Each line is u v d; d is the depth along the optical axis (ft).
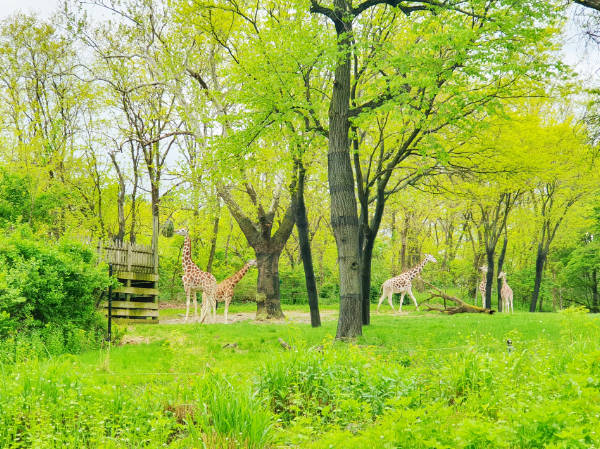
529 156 51.47
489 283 91.66
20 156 73.77
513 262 146.41
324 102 49.37
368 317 54.39
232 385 18.37
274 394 20.21
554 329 43.47
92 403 18.48
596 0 31.24
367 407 17.25
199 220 91.61
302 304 119.24
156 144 88.63
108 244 60.13
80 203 90.07
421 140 49.52
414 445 13.29
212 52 68.69
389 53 40.70
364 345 36.65
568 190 93.15
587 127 57.11
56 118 85.61
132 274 62.34
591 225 107.24
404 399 14.92
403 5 42.86
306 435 15.16
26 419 17.38
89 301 43.09
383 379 19.53
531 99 65.46
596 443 12.16
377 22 48.98
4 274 35.76
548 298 135.54
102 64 82.94
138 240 119.03
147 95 86.89
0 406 16.92
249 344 41.91
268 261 72.59
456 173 53.57
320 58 39.17
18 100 87.20
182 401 19.83
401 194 73.10
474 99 41.22
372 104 43.60
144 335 47.75
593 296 126.72
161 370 27.99
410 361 27.55
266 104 45.47
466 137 45.50
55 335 37.29
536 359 23.08
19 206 71.00
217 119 48.01
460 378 20.67
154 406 18.65
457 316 62.03
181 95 67.31
